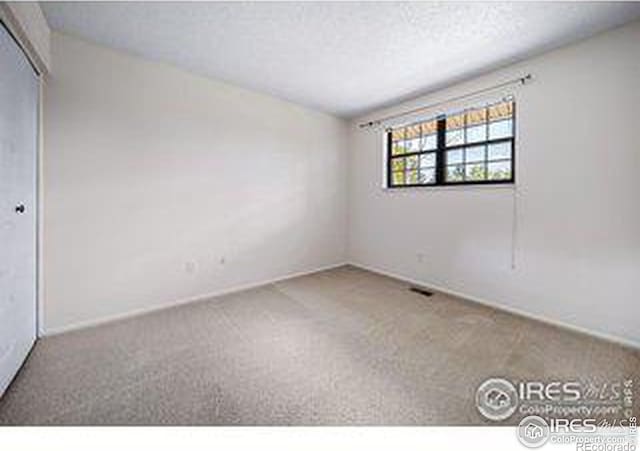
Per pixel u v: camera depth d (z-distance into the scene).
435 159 3.54
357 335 2.35
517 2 1.90
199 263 3.12
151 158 2.75
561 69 2.43
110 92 2.50
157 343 2.20
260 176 3.60
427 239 3.58
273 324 2.55
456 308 2.92
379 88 3.35
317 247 4.31
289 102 3.84
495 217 2.92
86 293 2.46
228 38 2.36
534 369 1.88
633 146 2.11
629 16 2.03
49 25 2.16
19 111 1.80
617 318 2.22
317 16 2.08
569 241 2.44
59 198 2.29
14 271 1.76
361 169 4.44
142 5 1.96
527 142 2.65
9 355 1.68
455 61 2.70
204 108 3.07
